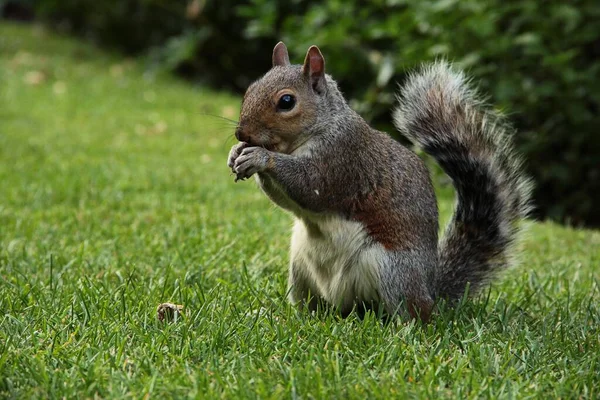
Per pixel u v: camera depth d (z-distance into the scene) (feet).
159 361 21.97
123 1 97.50
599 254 39.01
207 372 21.07
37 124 65.98
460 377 21.45
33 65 88.28
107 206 43.29
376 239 26.94
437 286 28.86
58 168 51.70
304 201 26.86
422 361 22.20
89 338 23.49
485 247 29.66
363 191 27.30
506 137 30.86
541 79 51.52
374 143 28.22
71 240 36.40
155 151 59.06
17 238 36.68
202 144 61.87
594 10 50.60
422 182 28.30
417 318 26.58
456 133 29.22
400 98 29.58
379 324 25.43
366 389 20.26
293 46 61.72
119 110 72.49
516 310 28.50
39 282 29.55
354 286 27.35
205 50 84.33
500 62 52.03
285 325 25.35
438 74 29.73
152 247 34.91
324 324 25.04
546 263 36.88
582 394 20.81
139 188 47.65
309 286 28.71
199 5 81.00
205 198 46.16
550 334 25.36
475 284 29.40
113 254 34.22
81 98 76.23
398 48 59.31
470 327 26.22
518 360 23.04
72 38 104.37
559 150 53.57
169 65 86.94
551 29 51.21
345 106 28.22
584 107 50.11
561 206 53.78
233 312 25.90
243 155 26.13
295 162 26.68
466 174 29.48
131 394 19.90
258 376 21.07
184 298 27.40
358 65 60.59
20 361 21.57
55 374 20.71
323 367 21.54
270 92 26.94
